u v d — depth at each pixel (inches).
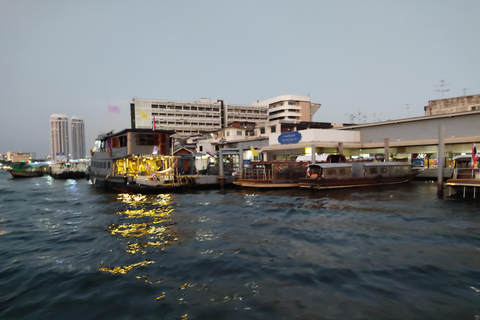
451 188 771.4
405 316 223.9
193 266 341.7
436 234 435.2
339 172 981.8
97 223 597.0
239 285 287.6
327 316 228.1
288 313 234.5
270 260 351.6
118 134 1168.2
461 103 1729.8
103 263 362.6
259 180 1026.1
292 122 1812.3
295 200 789.9
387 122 1350.9
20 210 799.7
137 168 1131.3
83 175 2256.4
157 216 639.1
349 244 401.4
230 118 3823.8
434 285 272.5
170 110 3533.5
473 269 306.3
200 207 738.2
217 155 1489.9
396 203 691.4
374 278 290.7
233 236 464.4
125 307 254.1
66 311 251.6
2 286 304.2
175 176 1112.2
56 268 350.6
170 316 237.0
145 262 360.8
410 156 1309.1
